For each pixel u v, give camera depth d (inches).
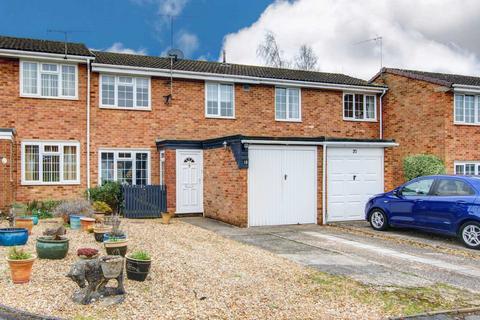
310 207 618.5
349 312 256.4
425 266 374.9
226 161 616.1
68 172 688.4
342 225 598.2
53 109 680.4
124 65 712.4
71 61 684.7
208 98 778.8
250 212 583.2
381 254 420.8
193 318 237.0
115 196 659.4
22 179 657.6
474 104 850.1
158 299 264.2
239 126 797.2
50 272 310.5
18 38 783.1
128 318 234.5
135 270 294.8
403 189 532.7
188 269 331.3
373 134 911.7
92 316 236.2
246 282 304.5
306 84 834.2
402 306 269.7
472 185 463.8
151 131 738.2
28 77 669.3
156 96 743.7
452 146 816.9
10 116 657.6
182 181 689.6
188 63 860.6
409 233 535.8
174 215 676.1
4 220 548.1
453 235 469.4
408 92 873.5
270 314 247.3
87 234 458.6
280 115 831.1
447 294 296.5
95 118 705.0
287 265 360.8
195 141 695.7
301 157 615.5
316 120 856.9
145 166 735.1
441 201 479.5
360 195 650.8
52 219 579.5
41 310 242.4
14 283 284.5
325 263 375.9
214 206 652.7
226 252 402.0
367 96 912.3
